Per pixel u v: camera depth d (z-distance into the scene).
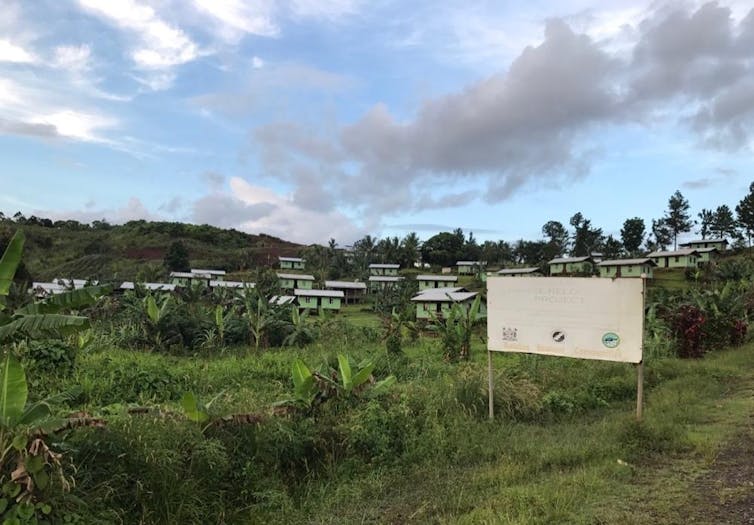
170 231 116.62
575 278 8.23
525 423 8.39
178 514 4.96
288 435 6.49
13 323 5.08
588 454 6.39
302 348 21.52
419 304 48.00
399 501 5.64
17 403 4.41
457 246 101.19
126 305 23.34
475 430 7.68
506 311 8.69
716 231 102.31
